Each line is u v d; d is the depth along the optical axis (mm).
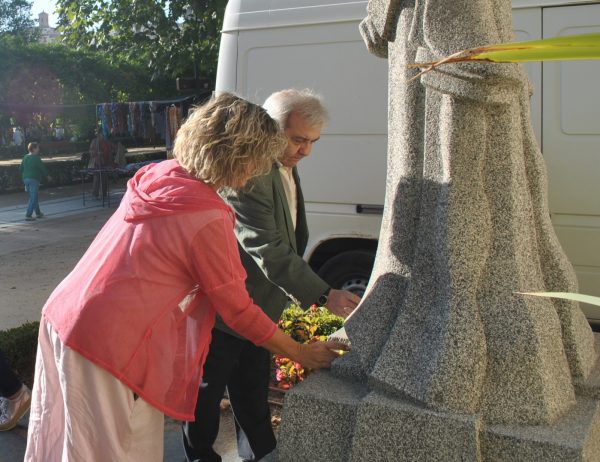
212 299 2193
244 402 3223
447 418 2244
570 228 4625
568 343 2523
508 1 2514
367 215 5207
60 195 19469
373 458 2357
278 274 2678
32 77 19922
